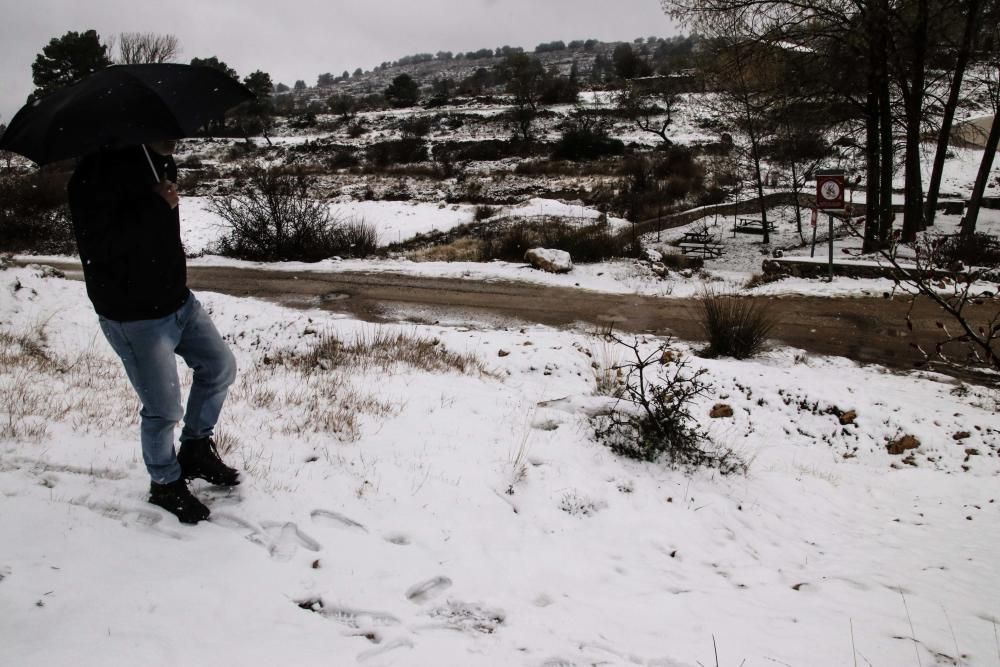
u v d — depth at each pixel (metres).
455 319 13.05
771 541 4.79
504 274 16.72
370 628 2.88
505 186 32.84
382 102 74.62
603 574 3.88
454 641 2.86
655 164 33.38
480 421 6.04
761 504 5.47
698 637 3.11
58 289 11.84
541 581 3.66
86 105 2.73
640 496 5.09
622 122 47.03
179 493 3.38
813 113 19.11
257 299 14.57
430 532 3.88
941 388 8.97
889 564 4.45
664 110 47.31
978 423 7.66
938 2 16.98
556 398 7.52
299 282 16.20
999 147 33.78
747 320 10.44
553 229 20.33
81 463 3.80
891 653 3.04
